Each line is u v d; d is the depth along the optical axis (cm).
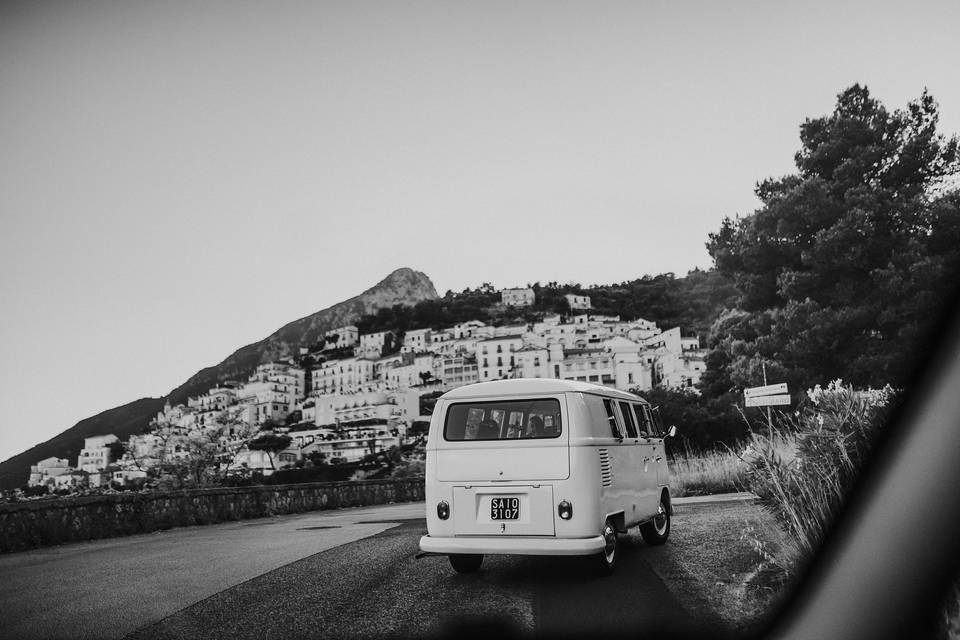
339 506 2419
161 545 1244
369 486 2583
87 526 1403
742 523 1018
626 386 9875
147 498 1585
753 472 650
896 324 3222
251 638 545
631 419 849
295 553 1041
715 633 479
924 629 355
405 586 728
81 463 12306
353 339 17388
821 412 591
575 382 738
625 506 765
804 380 3269
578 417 687
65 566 1000
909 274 3247
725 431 3306
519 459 693
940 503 384
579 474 675
